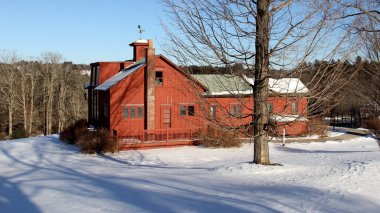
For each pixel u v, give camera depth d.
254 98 13.01
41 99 64.00
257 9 12.12
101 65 34.66
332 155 21.05
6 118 60.12
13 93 54.97
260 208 8.25
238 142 26.27
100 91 33.03
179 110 29.56
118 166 18.89
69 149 26.38
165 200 9.09
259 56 12.29
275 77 12.40
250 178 11.95
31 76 58.22
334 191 9.79
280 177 12.02
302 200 8.91
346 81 12.20
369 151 23.11
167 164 19.62
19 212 8.40
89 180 12.62
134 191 10.29
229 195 9.48
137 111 28.95
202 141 26.84
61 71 62.69
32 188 11.16
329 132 36.75
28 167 18.80
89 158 22.53
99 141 24.25
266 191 9.84
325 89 12.20
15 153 24.78
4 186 11.80
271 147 26.95
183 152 24.34
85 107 65.25
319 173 12.53
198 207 8.39
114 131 26.22
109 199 9.34
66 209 8.45
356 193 9.61
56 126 64.19
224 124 13.03
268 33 11.98
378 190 9.98
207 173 13.59
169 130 27.22
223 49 11.95
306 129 33.75
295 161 17.88
